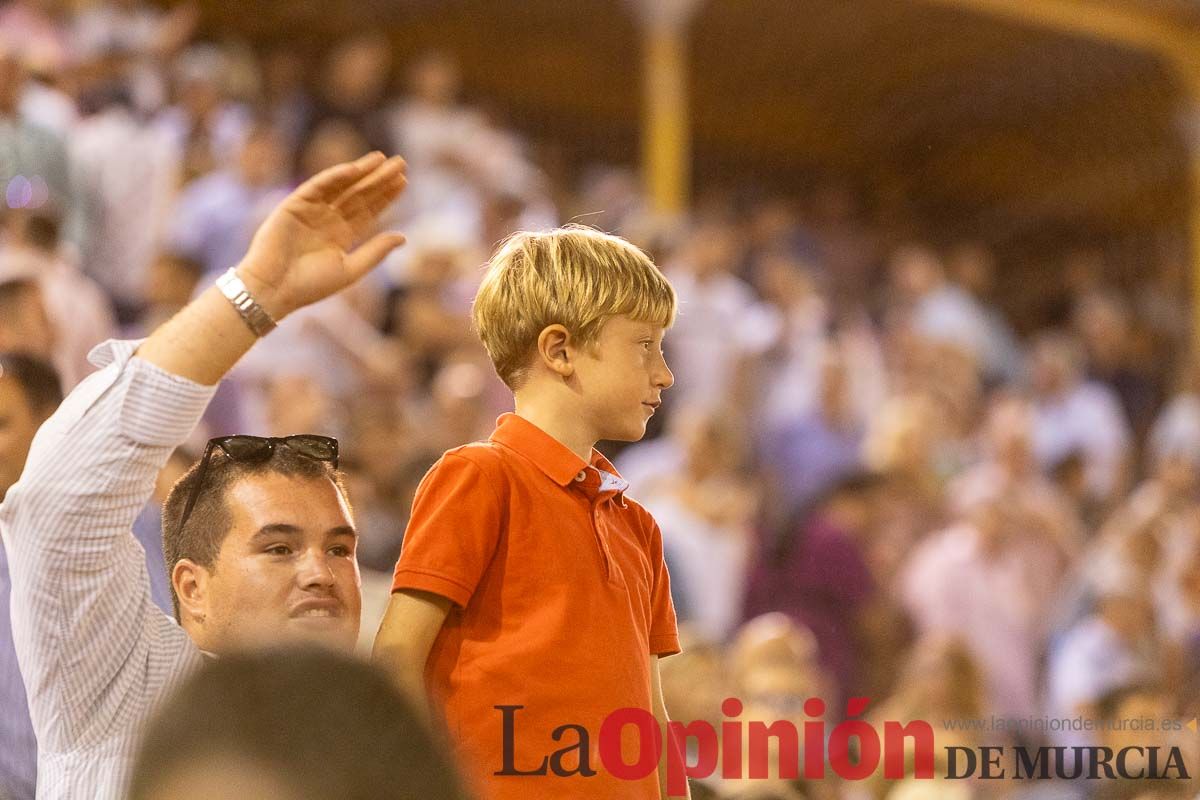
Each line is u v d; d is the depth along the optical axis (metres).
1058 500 27.45
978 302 35.53
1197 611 23.41
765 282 30.02
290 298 5.89
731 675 14.00
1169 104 37.66
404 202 25.58
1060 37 36.81
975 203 40.75
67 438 5.69
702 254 26.89
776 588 20.70
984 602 22.53
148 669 6.08
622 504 7.09
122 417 5.69
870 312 33.84
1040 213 40.06
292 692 2.61
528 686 6.31
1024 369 34.03
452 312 22.53
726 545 20.39
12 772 7.48
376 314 22.52
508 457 6.65
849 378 27.05
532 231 7.19
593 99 37.34
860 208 39.78
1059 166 39.91
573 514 6.63
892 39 37.19
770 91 38.91
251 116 25.73
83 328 17.59
